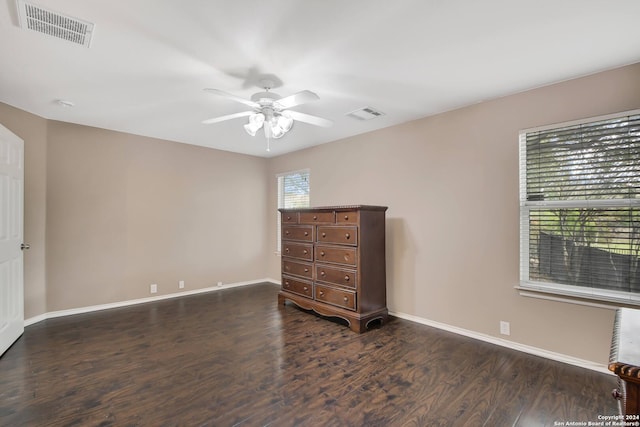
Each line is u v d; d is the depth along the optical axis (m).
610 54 2.13
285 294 4.12
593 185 2.43
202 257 4.87
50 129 3.58
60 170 3.64
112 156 4.02
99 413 1.86
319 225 3.68
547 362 2.52
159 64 2.26
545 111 2.62
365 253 3.32
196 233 4.80
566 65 2.29
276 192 5.57
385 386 2.17
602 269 2.40
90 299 3.86
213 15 1.71
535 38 1.95
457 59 2.21
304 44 2.01
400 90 2.73
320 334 3.14
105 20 1.75
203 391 2.10
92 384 2.18
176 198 4.60
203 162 4.89
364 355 2.65
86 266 3.83
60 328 3.27
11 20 1.74
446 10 1.67
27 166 3.33
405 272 3.61
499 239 2.88
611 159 2.35
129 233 4.16
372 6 1.64
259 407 1.93
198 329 3.27
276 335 3.11
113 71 2.37
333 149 4.50
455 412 1.88
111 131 4.01
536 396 2.05
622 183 2.30
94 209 3.89
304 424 1.77
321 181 4.68
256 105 2.48
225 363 2.51
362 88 2.70
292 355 2.66
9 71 2.37
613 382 2.20
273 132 2.71
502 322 2.85
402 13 1.70
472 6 1.64
